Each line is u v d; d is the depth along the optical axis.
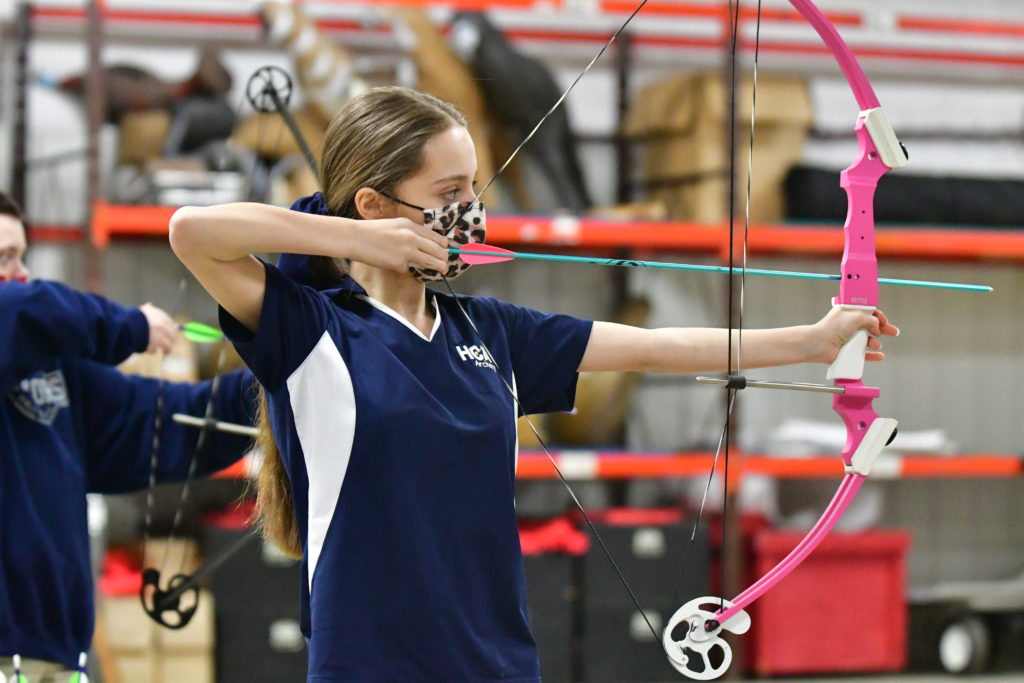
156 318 6.18
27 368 5.66
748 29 13.08
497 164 11.62
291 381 3.92
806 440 12.20
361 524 3.86
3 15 12.12
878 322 4.48
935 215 12.23
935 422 14.54
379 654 3.80
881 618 12.13
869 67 14.37
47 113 12.22
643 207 11.77
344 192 4.20
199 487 11.72
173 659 10.23
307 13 12.59
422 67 11.12
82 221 12.23
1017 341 14.76
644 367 4.57
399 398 3.91
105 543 11.34
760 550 11.86
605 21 13.58
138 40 12.56
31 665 5.63
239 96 12.66
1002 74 14.67
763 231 11.60
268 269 3.91
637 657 11.20
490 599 4.02
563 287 13.06
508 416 4.21
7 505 5.60
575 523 11.44
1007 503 14.64
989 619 12.98
